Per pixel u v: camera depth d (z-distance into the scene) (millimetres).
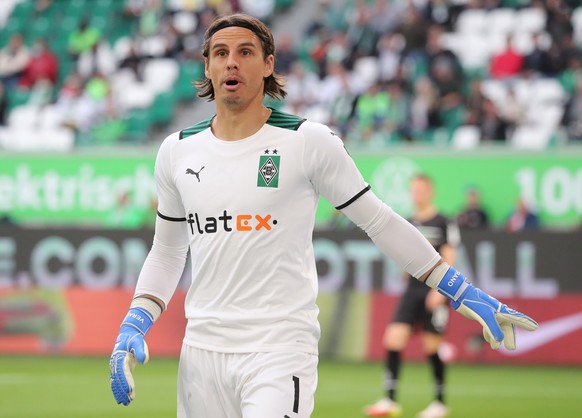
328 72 61656
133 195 50500
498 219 47688
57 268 47469
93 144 59906
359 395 35406
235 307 13688
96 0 73750
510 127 54781
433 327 31234
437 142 54719
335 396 35188
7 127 62500
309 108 59531
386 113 56500
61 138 60531
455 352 44938
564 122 54938
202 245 13922
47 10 74188
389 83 57531
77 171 51031
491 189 47719
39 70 66312
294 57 61688
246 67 13680
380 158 48344
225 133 14008
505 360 44562
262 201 13594
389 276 44969
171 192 14500
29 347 47469
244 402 13453
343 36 64125
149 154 50469
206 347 13805
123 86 64875
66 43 71375
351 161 13875
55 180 51219
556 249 43875
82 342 47000
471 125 54719
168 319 46312
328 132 13797
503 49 63844
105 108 62031
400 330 31500
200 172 13938
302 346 13617
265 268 13594
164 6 71062
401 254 14070
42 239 47594
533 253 44062
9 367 42812
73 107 62812
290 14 70438
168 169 14406
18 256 47812
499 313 14031
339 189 13758
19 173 51531
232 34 13766
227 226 13680
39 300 47562
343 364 44125
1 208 51750
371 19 64750
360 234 45188
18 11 74562
